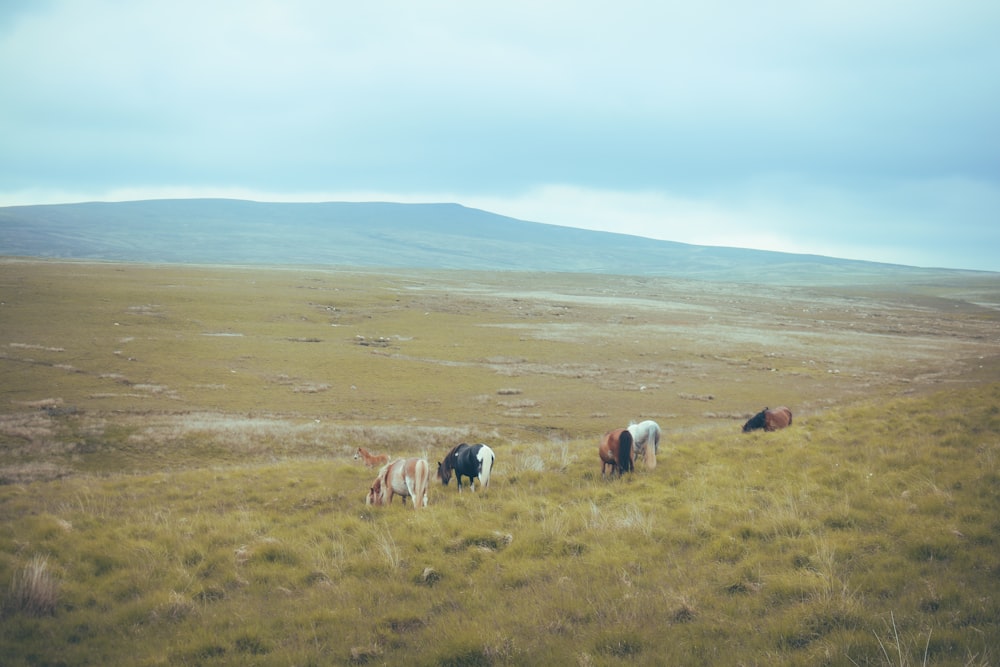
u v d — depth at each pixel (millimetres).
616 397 52531
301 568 11688
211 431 34312
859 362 71625
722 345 81688
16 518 16125
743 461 17484
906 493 12414
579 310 116750
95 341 61625
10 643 8867
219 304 90250
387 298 113938
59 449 31125
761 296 177000
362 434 35688
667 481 16203
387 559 11578
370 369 60344
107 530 13602
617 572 10391
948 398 23000
